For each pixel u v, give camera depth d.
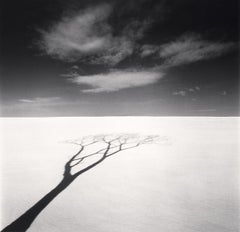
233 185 5.03
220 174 5.86
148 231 3.27
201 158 7.71
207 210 3.84
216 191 4.68
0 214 3.80
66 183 5.25
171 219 3.57
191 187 4.93
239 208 3.89
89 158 7.96
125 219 3.60
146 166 6.74
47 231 3.30
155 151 9.12
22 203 4.25
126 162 7.27
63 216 3.71
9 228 3.36
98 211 3.87
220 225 3.36
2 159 7.79
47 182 5.44
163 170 6.27
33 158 7.96
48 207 4.02
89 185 5.11
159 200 4.27
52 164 7.12
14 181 5.52
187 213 3.75
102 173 6.05
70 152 9.05
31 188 5.04
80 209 3.95
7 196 4.59
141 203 4.16
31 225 3.45
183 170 6.26
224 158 7.68
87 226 3.42
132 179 5.52
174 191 4.70
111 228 3.36
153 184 5.14
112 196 4.48
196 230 3.25
